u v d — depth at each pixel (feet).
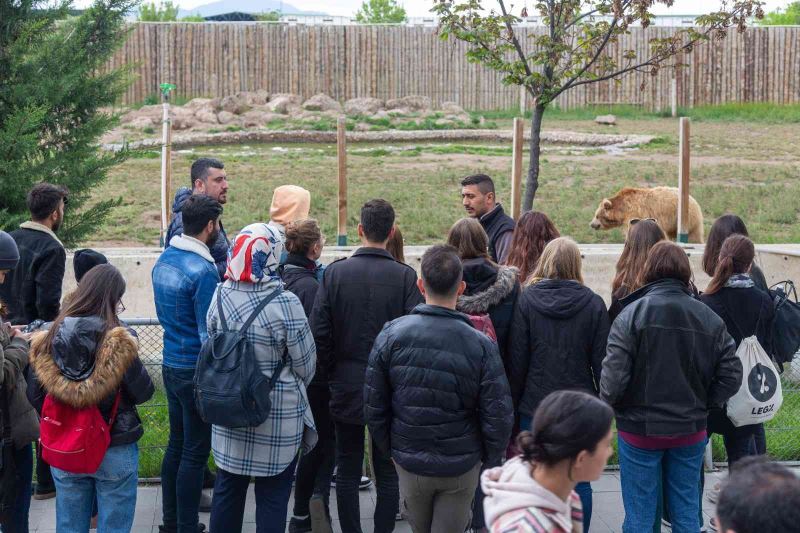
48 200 19.11
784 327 17.80
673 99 106.73
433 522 14.67
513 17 33.30
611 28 32.94
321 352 16.88
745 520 7.84
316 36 113.80
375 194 60.03
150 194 59.06
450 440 14.19
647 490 15.66
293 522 18.24
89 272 15.03
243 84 113.60
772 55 109.70
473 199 22.29
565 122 101.60
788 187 62.75
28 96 31.30
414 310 14.53
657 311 15.19
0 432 15.38
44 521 18.72
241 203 56.54
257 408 14.69
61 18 33.55
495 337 16.37
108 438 14.90
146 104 109.09
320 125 94.02
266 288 15.37
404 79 114.01
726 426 17.70
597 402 9.52
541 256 17.02
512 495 9.33
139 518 18.97
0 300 18.85
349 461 17.04
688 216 41.63
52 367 14.42
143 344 27.86
